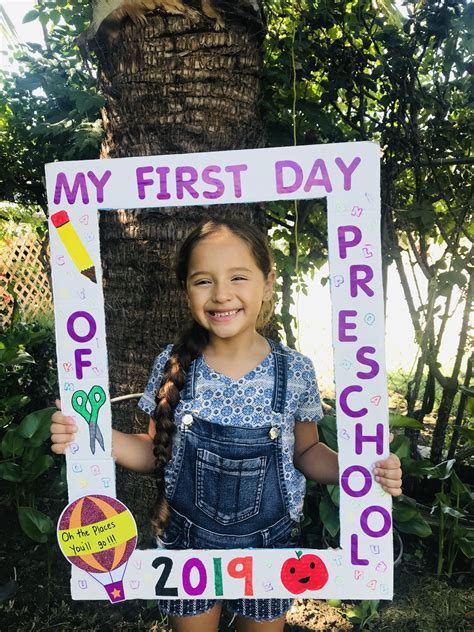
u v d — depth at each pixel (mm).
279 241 3135
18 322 3461
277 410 1320
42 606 2043
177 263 1442
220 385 1338
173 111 1855
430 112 2443
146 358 2000
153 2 1775
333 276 1227
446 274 2326
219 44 1841
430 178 2523
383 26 2260
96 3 1862
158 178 1239
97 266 1271
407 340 4852
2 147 3090
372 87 2271
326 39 2291
